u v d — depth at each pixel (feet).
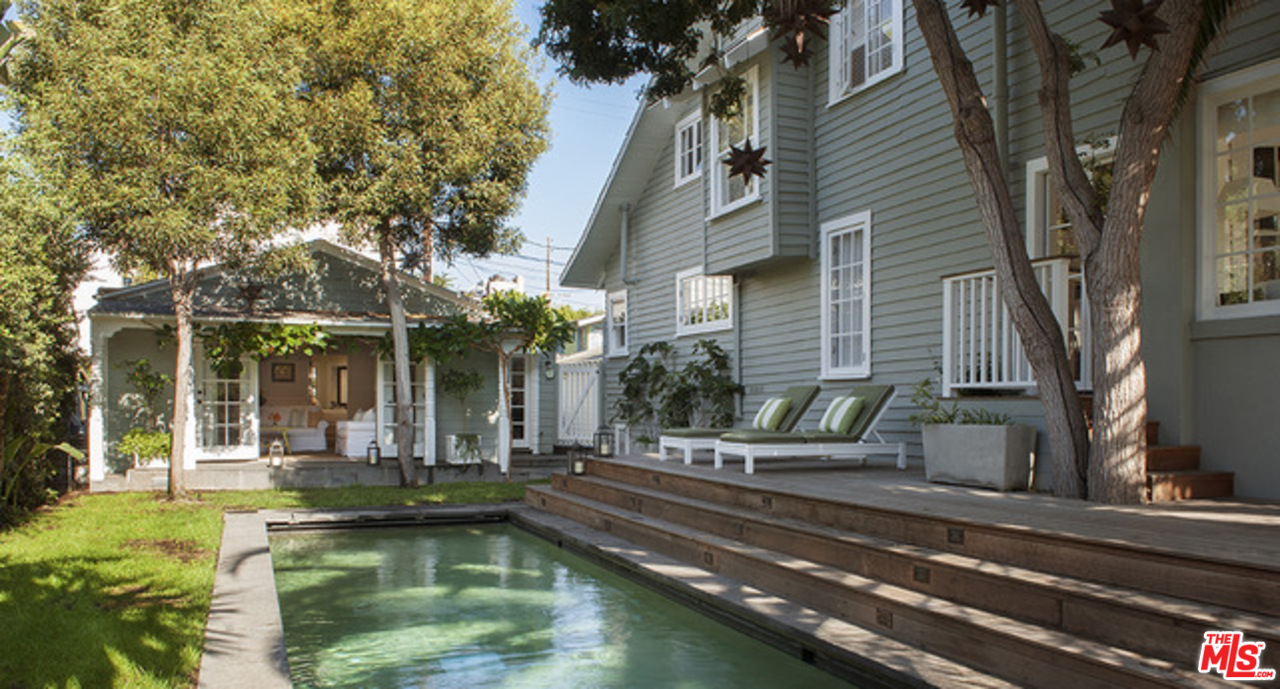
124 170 29.17
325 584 22.70
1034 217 25.49
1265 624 10.51
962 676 12.67
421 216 41.81
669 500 25.14
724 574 20.52
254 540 25.54
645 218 51.13
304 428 53.16
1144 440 17.98
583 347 72.38
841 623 15.92
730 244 37.73
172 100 29.32
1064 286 20.80
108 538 24.86
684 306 46.62
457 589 22.07
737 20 25.80
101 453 38.47
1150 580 12.44
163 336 40.65
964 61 19.81
